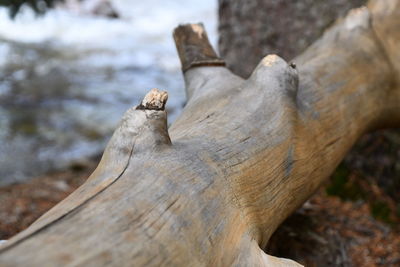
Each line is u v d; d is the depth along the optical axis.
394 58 3.05
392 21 3.24
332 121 2.41
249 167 1.77
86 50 11.68
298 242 2.72
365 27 3.09
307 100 2.33
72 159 6.18
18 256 1.00
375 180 4.17
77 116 7.76
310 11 4.29
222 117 1.94
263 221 1.82
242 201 1.67
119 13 15.36
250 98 2.10
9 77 9.39
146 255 1.17
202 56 2.65
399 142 4.12
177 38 2.79
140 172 1.41
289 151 2.04
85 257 1.07
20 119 7.49
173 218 1.31
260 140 1.90
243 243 1.57
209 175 1.55
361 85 2.75
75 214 1.20
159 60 11.19
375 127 3.09
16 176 5.61
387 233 3.62
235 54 4.74
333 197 4.02
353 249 3.36
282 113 2.08
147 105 1.57
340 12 4.18
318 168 2.28
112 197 1.28
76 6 14.77
